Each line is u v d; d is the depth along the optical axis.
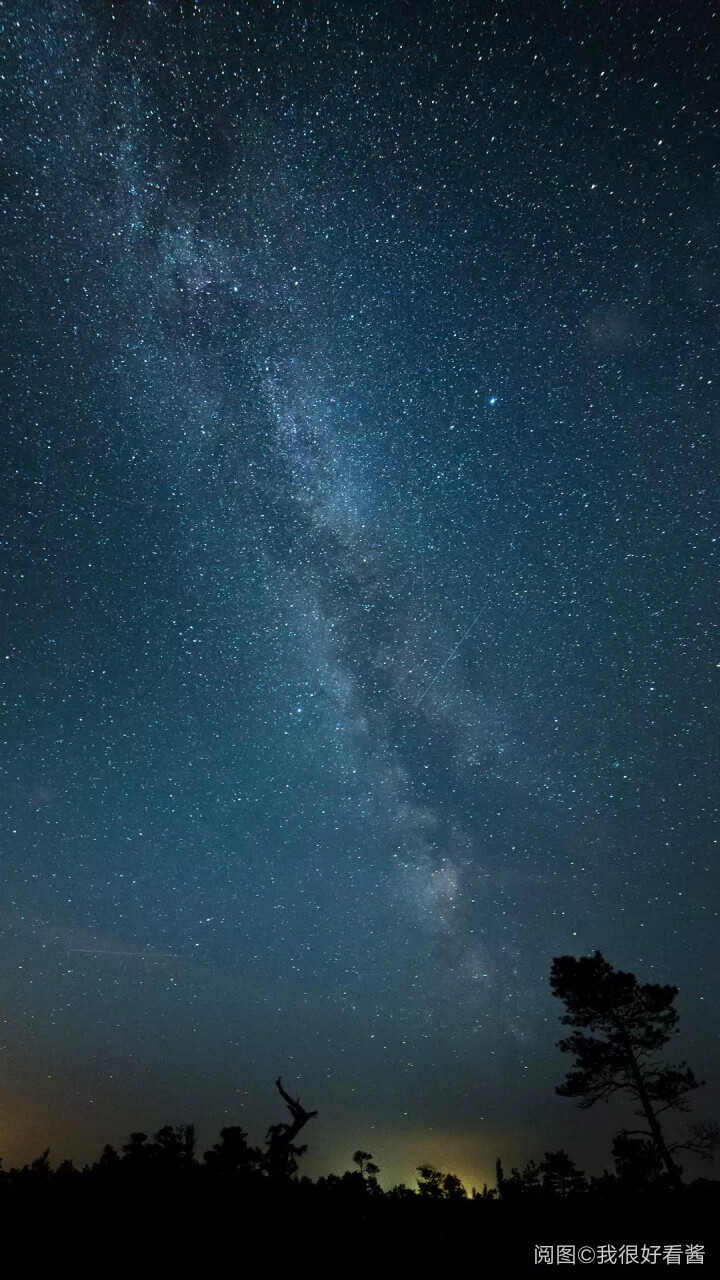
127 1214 10.76
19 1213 10.42
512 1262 9.80
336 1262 9.47
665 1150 13.86
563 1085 15.56
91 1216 10.57
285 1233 10.45
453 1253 10.15
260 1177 12.98
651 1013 15.62
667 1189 12.48
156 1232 10.06
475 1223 11.67
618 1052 15.46
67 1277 8.27
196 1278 8.41
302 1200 12.40
